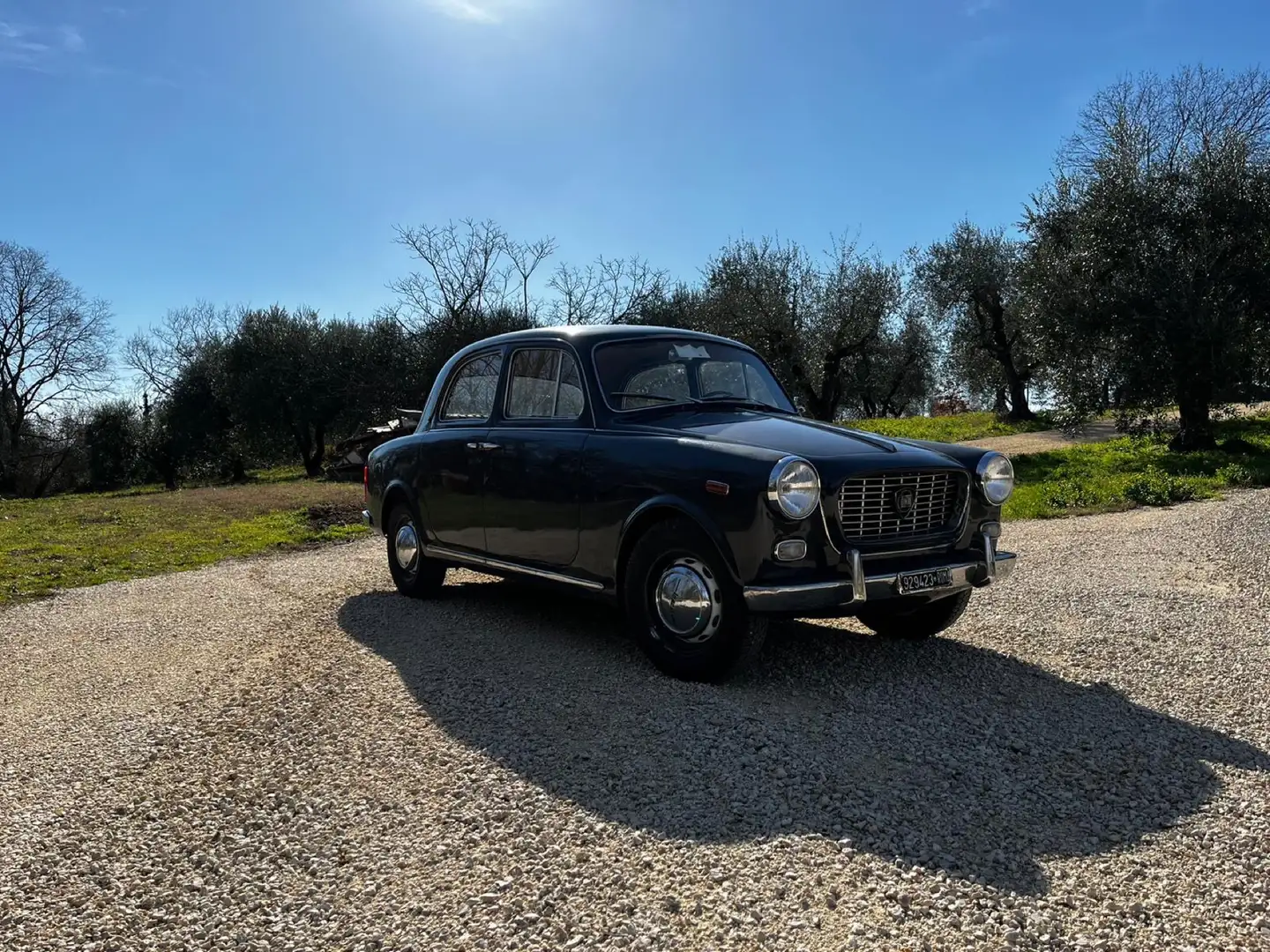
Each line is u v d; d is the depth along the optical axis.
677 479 4.34
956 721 3.94
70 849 3.15
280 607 6.95
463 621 5.89
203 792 3.55
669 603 4.44
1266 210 17.25
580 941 2.48
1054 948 2.40
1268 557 7.41
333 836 3.15
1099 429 28.70
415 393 33.22
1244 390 17.58
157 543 11.22
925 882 2.71
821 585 4.03
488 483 5.57
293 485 20.36
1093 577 7.00
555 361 5.40
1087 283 18.53
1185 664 4.79
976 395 40.59
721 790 3.31
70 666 5.62
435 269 33.75
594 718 3.99
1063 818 3.12
